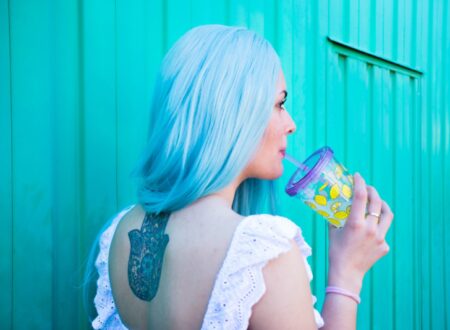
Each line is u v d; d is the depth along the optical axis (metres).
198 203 0.86
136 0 1.66
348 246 0.95
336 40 2.43
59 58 1.49
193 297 0.79
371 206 0.98
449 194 3.65
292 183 1.10
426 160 3.34
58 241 1.50
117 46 1.61
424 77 3.27
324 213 1.06
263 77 0.88
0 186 1.39
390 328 2.95
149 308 0.87
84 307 1.53
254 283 0.74
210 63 0.87
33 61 1.44
